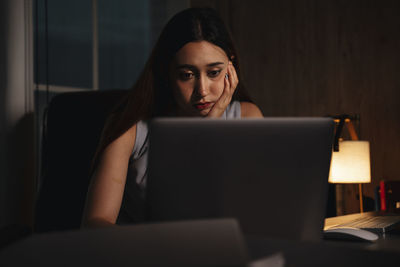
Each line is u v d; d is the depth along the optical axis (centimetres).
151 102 138
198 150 74
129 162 138
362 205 228
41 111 218
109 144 129
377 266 60
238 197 76
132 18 264
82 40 240
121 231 53
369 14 252
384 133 246
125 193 140
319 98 272
